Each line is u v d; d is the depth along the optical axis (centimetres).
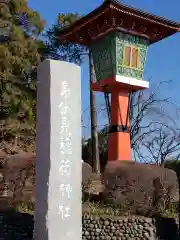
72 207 1009
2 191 1792
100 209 1623
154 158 2588
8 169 1789
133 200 1644
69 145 1029
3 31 2605
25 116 2633
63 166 1012
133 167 1691
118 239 1501
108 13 2038
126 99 2200
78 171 1035
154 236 1531
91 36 2266
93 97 2778
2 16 2655
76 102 1059
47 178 996
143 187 1656
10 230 1504
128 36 2180
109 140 2184
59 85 1039
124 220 1527
